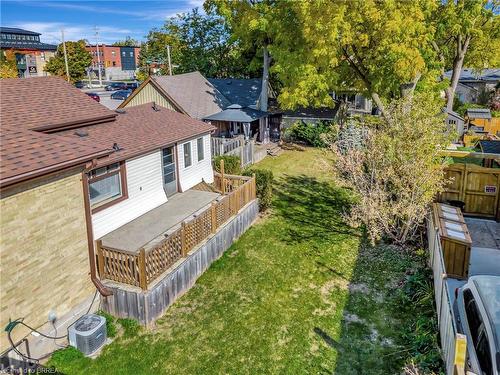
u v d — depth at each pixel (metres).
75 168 8.45
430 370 7.21
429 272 10.62
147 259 9.12
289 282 10.88
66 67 55.53
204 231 11.65
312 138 28.00
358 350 8.27
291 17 21.59
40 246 7.85
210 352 8.30
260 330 8.95
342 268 11.54
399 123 11.87
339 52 20.14
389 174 11.56
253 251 12.67
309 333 8.82
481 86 41.91
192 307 9.82
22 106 11.02
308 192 18.28
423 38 18.59
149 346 8.48
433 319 8.62
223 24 37.69
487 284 7.28
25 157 7.63
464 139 27.11
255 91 30.11
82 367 7.88
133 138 12.99
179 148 15.09
